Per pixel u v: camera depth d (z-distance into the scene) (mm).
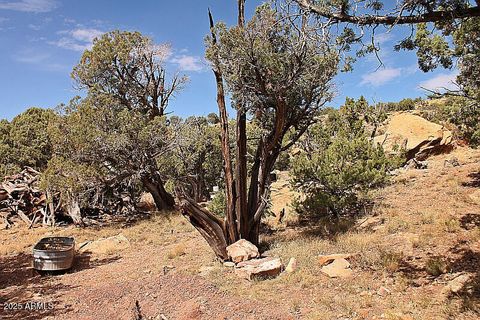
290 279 8016
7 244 15125
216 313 6789
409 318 5598
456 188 13188
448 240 8633
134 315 7020
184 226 16281
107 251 13188
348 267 8203
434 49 8352
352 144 13102
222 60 9742
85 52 21219
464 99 13820
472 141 14484
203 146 22984
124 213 23344
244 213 10281
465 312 5547
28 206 21297
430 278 7012
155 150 20703
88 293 8578
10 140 29250
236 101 10055
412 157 21250
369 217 11953
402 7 5488
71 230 17969
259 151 11047
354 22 5863
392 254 8266
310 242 10508
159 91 22656
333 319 6078
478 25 8875
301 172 13000
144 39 21547
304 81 10086
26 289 9297
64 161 18359
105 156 19031
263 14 9398
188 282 8531
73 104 19625
